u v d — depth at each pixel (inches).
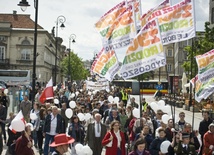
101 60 501.4
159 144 353.7
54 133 476.4
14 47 3016.7
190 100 1438.2
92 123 441.4
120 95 1293.1
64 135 232.8
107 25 491.2
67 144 230.2
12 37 3014.3
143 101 743.7
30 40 3029.0
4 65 2974.9
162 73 3767.2
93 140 435.5
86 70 5059.1
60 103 919.0
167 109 469.7
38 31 3014.3
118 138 389.4
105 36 489.7
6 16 3132.4
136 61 369.1
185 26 382.3
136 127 427.5
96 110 543.8
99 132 437.1
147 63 367.6
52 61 3799.2
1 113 578.6
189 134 337.4
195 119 1125.7
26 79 2277.3
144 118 437.4
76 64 3988.7
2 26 2984.7
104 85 1266.0
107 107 729.0
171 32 387.2
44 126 479.5
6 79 2251.5
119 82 3043.8
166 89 2876.5
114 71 490.6
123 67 369.4
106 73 498.9
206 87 449.7
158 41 365.4
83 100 831.7
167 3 397.1
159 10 396.2
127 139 508.7
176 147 323.6
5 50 3004.4
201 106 1389.0
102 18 495.2
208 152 401.4
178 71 3644.2
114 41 448.8
